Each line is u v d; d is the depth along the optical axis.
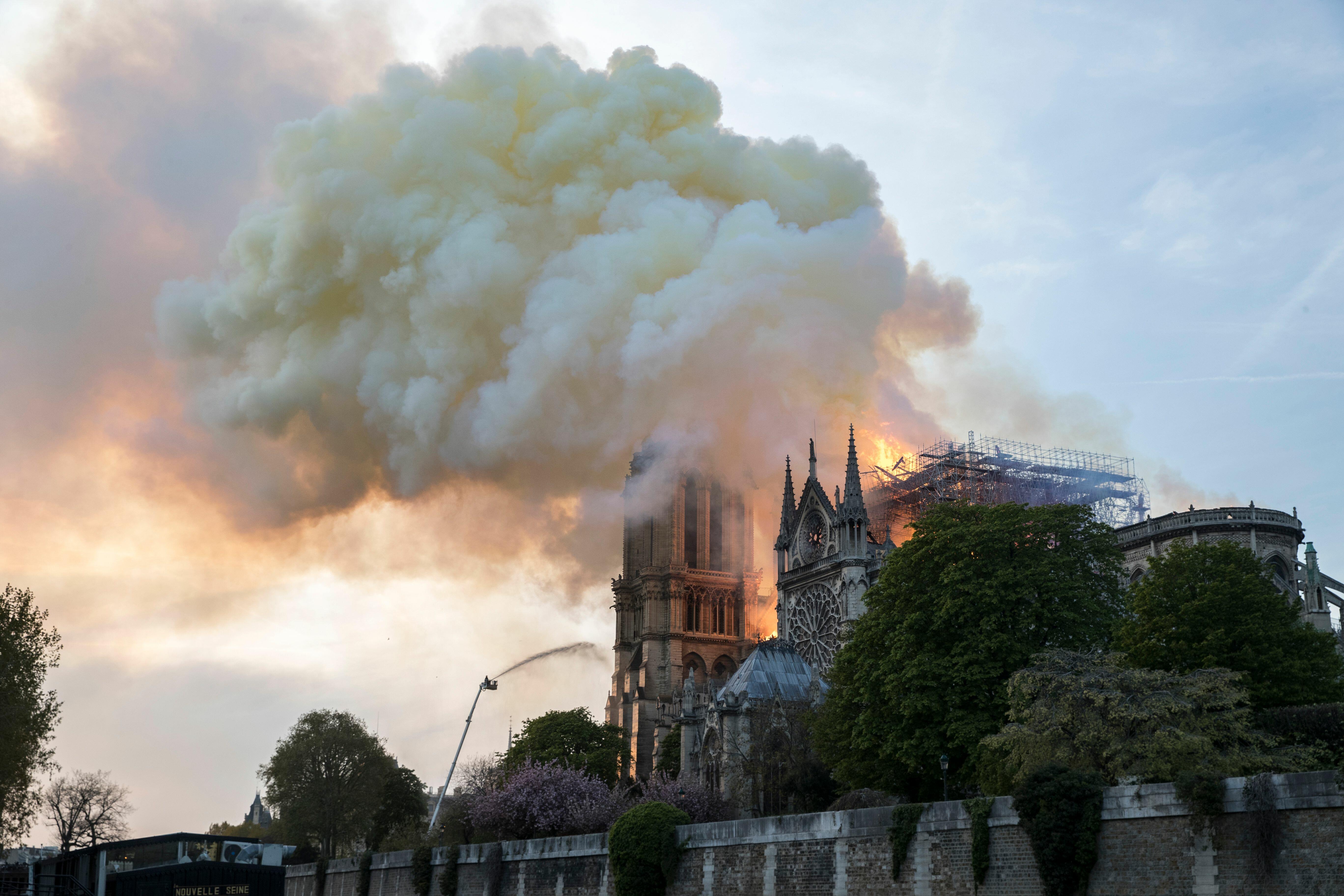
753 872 68.50
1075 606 76.88
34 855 147.62
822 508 149.00
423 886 98.75
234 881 112.56
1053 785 52.91
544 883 85.88
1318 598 102.12
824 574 145.75
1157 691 57.62
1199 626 73.12
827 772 111.38
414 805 157.12
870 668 81.00
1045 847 52.56
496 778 130.62
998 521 79.00
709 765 128.00
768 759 116.62
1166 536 115.00
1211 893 47.34
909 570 80.62
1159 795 49.72
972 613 75.38
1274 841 45.59
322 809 150.12
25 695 87.62
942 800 75.00
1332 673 72.88
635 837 75.44
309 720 155.88
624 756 169.75
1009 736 58.78
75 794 158.88
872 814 62.12
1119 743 55.53
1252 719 60.12
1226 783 47.62
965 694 74.12
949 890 57.56
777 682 133.25
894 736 76.94
